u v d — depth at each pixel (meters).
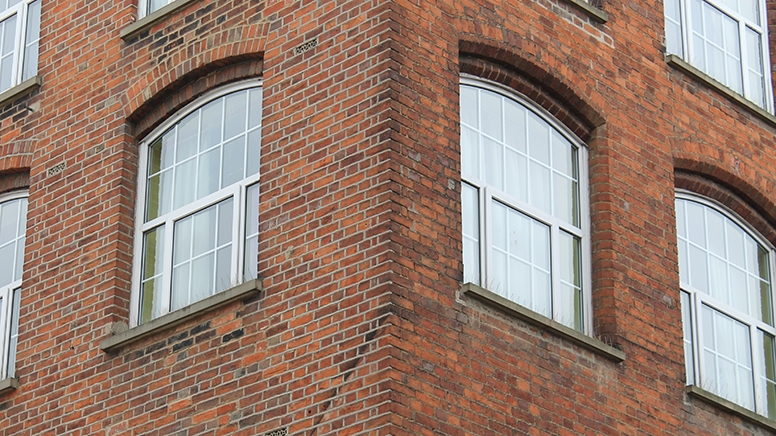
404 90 14.33
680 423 15.74
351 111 14.40
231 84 16.02
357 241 13.83
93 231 16.25
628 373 15.41
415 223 13.90
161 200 16.20
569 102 16.25
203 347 14.66
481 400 13.80
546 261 15.59
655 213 16.53
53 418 15.68
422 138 14.30
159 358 14.99
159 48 16.53
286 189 14.64
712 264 17.52
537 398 14.34
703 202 17.73
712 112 17.77
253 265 14.98
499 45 15.57
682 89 17.52
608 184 16.14
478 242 14.93
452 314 13.89
